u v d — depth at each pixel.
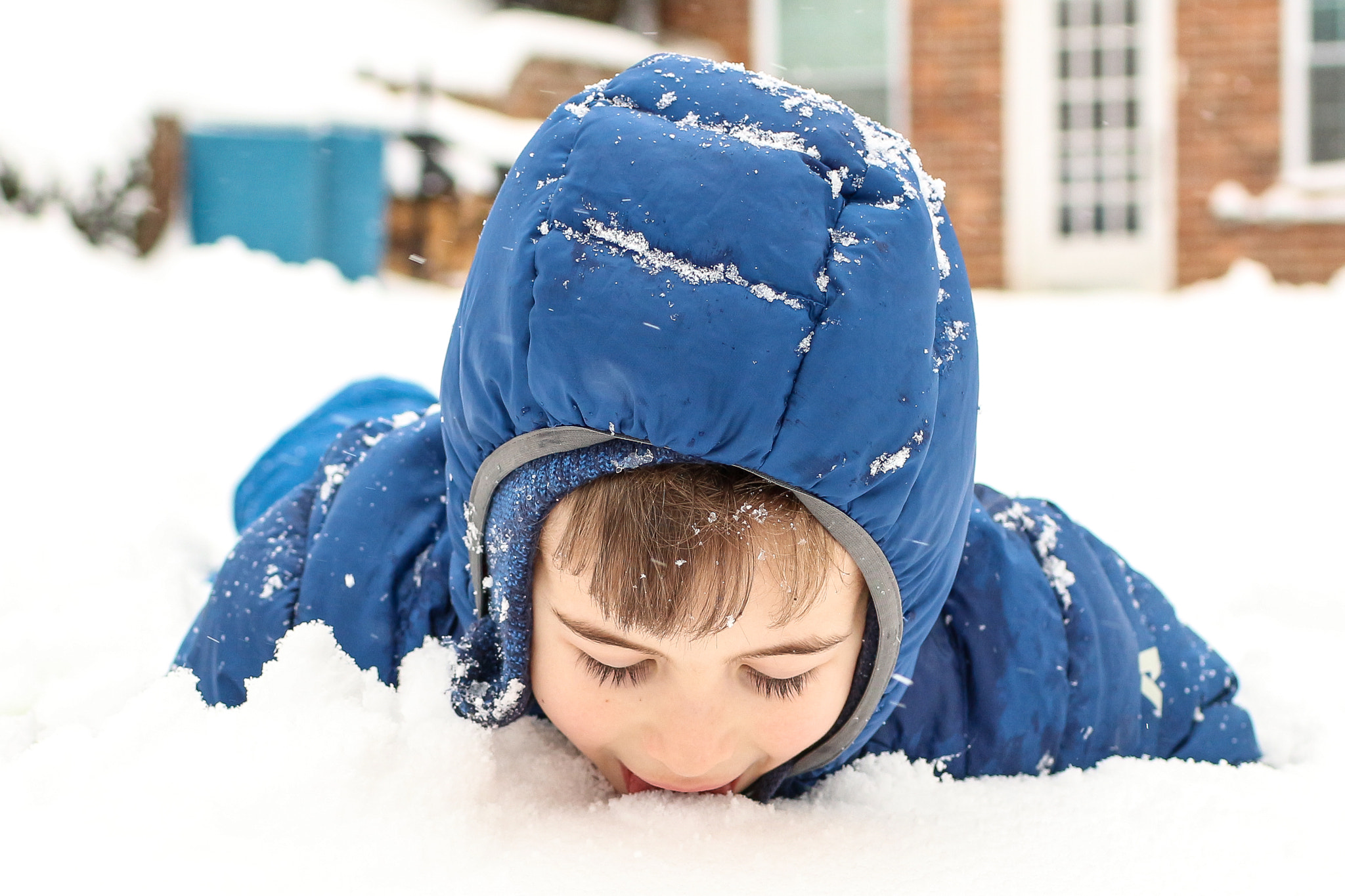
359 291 7.52
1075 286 10.82
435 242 9.48
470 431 1.38
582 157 1.27
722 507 1.22
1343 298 8.21
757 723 1.33
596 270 1.21
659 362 1.18
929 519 1.33
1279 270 10.49
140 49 8.27
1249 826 1.33
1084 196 10.79
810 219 1.22
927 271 1.26
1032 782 1.53
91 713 1.64
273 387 4.65
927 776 1.54
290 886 1.16
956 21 10.78
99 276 6.48
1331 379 5.16
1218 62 10.48
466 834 1.25
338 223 8.27
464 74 10.35
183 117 8.09
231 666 1.61
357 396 2.49
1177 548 2.78
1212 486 3.37
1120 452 3.77
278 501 2.03
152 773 1.31
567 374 1.22
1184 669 1.75
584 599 1.28
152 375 4.70
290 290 6.94
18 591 2.15
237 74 8.46
